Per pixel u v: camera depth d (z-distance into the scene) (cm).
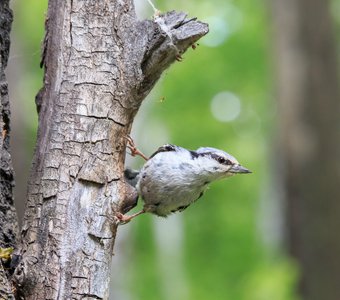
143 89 652
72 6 650
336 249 1599
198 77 2311
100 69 641
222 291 2038
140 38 644
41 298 591
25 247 608
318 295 1578
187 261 2291
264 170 2425
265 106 2458
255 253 2267
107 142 633
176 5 2123
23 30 1856
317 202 1622
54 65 647
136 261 2134
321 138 1647
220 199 2416
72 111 632
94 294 600
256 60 2323
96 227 612
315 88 1670
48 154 626
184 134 2389
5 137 632
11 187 629
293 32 1695
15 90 1588
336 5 2409
